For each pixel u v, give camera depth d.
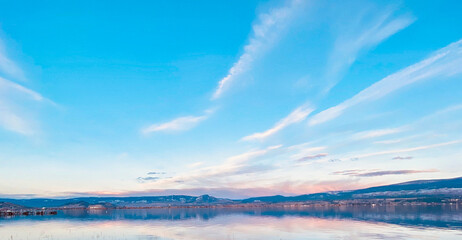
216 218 191.62
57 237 100.25
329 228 114.94
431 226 113.44
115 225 142.25
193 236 97.56
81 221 173.12
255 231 109.88
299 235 96.69
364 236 90.94
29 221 177.00
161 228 125.06
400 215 176.50
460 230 100.44
